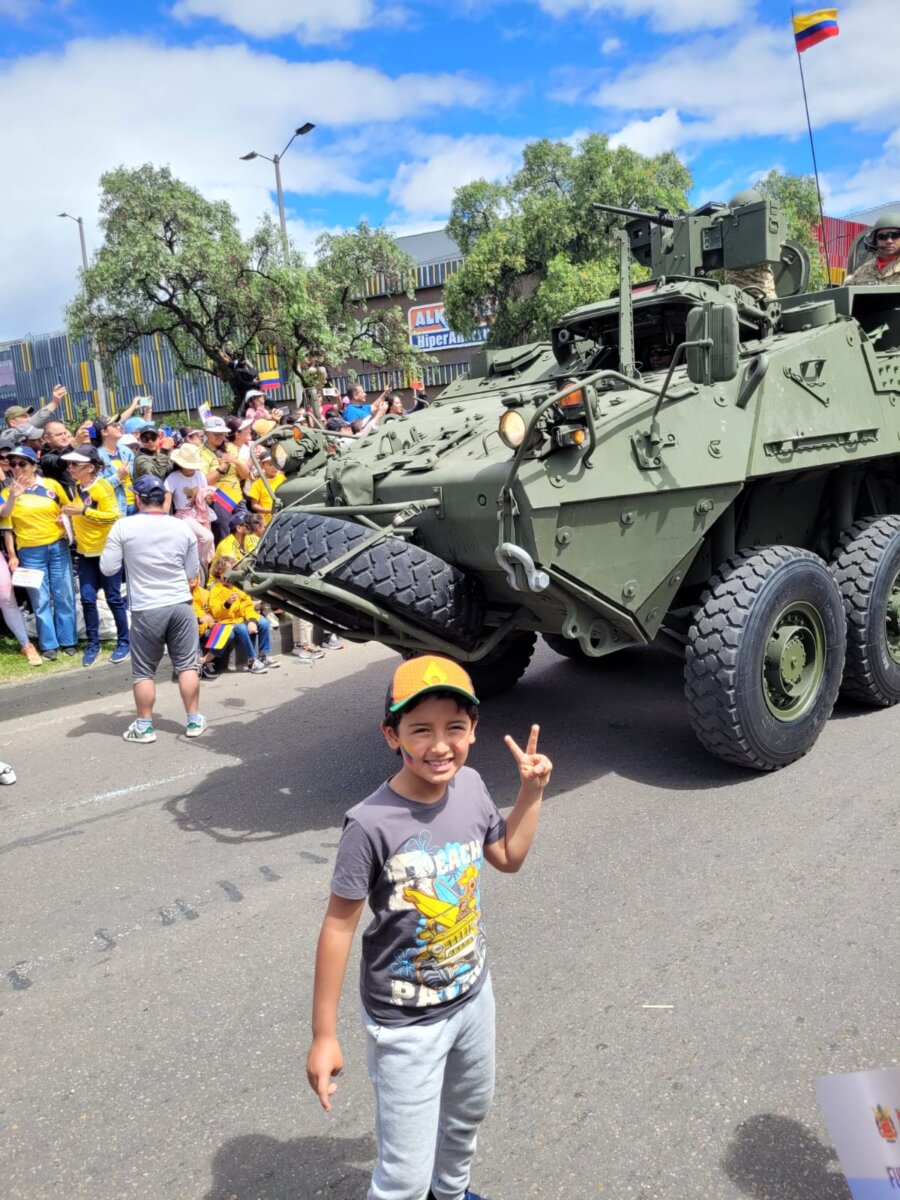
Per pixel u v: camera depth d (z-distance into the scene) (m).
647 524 4.56
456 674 2.04
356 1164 2.66
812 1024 3.07
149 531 6.27
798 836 4.36
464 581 4.58
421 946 2.06
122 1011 3.44
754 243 6.88
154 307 25.31
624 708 6.41
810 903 3.78
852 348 5.66
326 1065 2.00
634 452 4.46
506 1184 2.52
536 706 6.55
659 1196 2.46
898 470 6.81
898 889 3.84
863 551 5.73
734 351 4.54
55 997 3.56
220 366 25.55
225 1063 3.12
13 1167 2.73
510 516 4.17
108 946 3.89
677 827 4.54
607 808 4.82
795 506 6.10
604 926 3.72
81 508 8.00
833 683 5.23
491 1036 2.21
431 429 5.44
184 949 3.83
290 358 25.41
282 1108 2.90
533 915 3.84
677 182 30.36
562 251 29.36
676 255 7.17
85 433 9.73
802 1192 2.44
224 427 9.37
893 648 5.96
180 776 5.82
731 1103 2.75
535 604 4.65
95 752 6.38
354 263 28.67
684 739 5.74
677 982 3.33
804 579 5.01
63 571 8.23
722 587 4.90
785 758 5.05
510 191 31.64
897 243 7.65
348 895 2.04
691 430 4.70
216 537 9.23
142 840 4.92
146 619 6.34
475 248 30.39
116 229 24.27
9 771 5.89
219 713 7.10
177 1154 2.74
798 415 5.21
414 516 4.64
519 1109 2.79
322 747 6.15
